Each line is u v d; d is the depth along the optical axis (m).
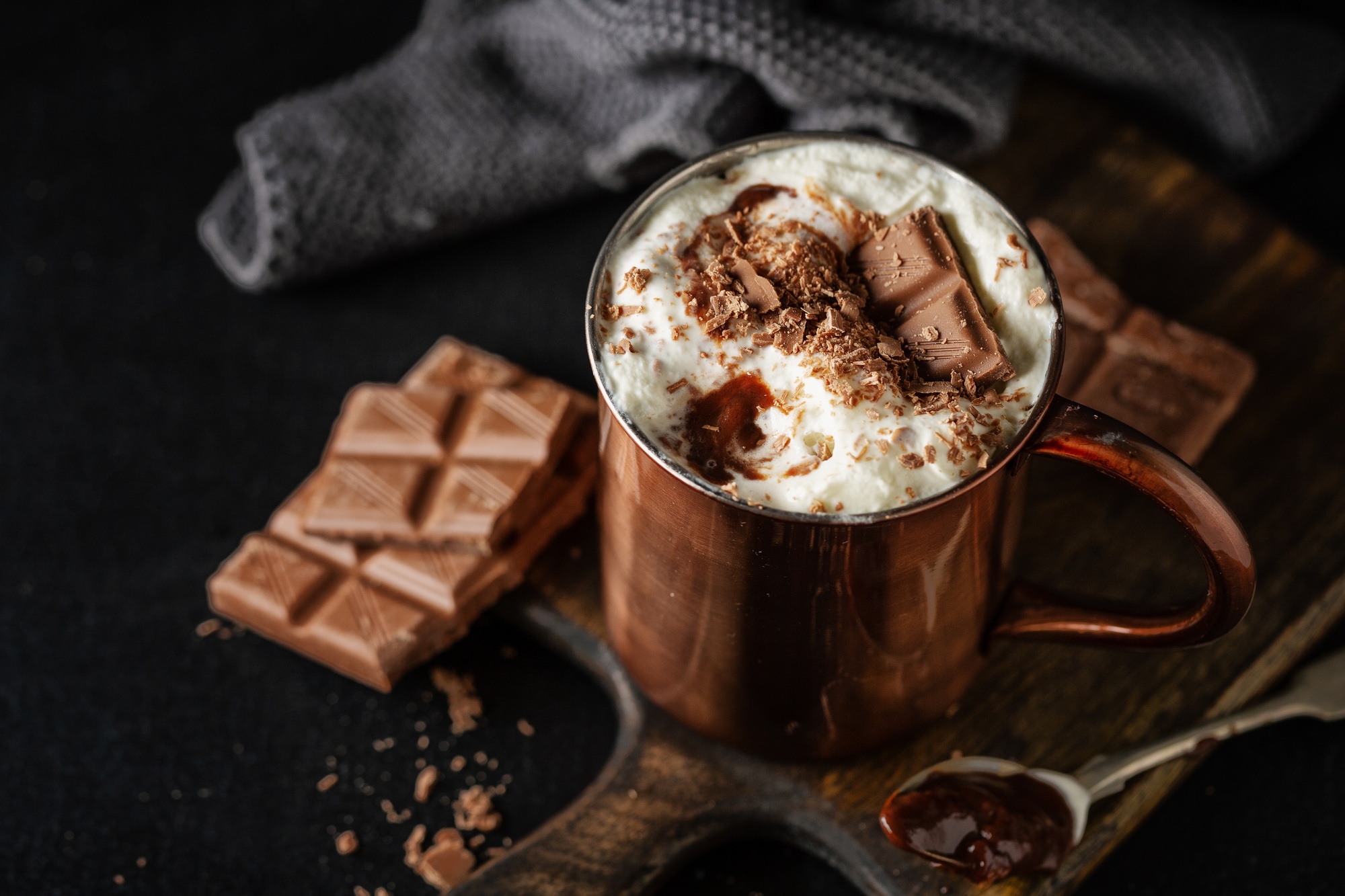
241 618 0.54
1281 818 0.52
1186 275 0.57
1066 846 0.49
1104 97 0.62
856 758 0.51
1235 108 0.61
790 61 0.57
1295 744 0.53
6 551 0.56
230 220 0.60
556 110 0.60
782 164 0.47
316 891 0.52
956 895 0.49
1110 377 0.54
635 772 0.51
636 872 0.50
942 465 0.43
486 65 0.61
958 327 0.44
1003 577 0.48
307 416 0.58
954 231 0.46
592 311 0.44
